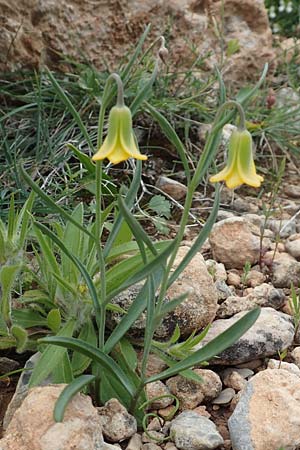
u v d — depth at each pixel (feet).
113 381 1.25
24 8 2.12
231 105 1.05
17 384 1.30
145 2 2.22
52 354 1.21
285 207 1.97
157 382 1.29
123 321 1.22
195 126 2.18
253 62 2.45
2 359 1.36
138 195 1.95
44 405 1.10
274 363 1.36
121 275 1.34
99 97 2.05
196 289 1.40
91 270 1.34
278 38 2.89
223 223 1.73
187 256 1.15
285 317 1.46
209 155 1.10
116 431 1.19
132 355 1.30
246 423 1.18
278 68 2.62
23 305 1.42
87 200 1.87
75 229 1.40
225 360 1.35
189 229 1.84
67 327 1.30
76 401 1.12
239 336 1.11
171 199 1.89
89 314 1.33
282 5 3.15
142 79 2.06
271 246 1.77
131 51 2.22
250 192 2.05
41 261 1.39
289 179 2.12
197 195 1.99
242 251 1.70
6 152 1.84
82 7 2.17
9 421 1.22
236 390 1.33
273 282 1.66
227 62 2.39
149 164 2.04
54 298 1.36
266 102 2.34
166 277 1.12
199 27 2.32
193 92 2.21
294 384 1.23
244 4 2.42
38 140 1.88
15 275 1.29
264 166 2.17
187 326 1.38
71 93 2.11
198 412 1.28
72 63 2.16
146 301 1.22
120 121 1.04
